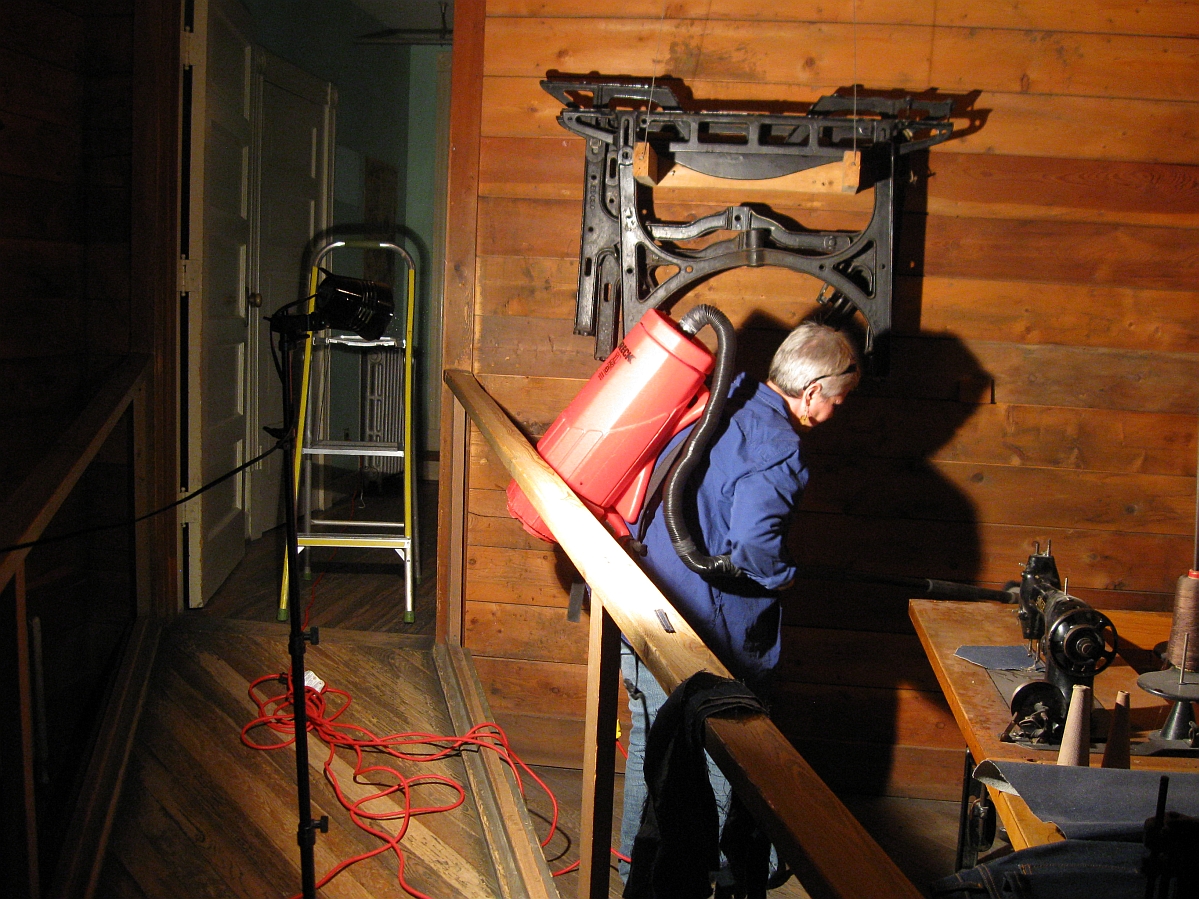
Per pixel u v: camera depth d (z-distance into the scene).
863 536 2.83
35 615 2.66
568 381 2.82
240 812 2.28
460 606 2.97
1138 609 2.83
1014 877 1.02
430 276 5.71
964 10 2.61
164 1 2.80
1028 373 2.75
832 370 2.07
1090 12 2.60
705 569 2.03
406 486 3.41
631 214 2.59
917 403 2.77
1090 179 2.67
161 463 2.96
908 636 2.88
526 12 2.68
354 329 1.86
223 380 3.48
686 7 2.64
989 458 2.79
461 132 2.74
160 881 2.05
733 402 2.14
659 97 2.57
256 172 3.88
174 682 2.72
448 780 2.46
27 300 2.63
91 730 2.41
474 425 2.89
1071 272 2.71
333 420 4.84
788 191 2.59
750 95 2.66
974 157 2.67
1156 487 2.78
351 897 2.05
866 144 2.54
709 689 1.15
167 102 2.84
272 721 2.58
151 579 2.99
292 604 1.78
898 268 2.72
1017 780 1.29
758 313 2.74
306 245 4.46
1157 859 0.87
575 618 2.55
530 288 2.80
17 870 1.72
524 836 2.21
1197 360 2.74
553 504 1.76
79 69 2.81
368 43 5.07
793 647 2.90
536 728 2.98
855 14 2.62
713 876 1.24
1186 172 2.66
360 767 2.44
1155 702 1.75
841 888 0.75
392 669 2.90
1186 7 2.59
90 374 2.91
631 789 2.18
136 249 2.86
